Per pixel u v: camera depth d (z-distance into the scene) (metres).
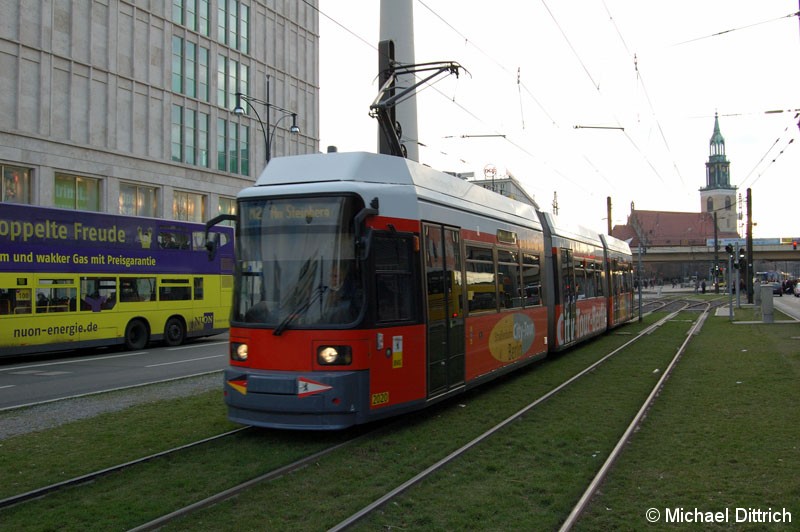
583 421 9.52
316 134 54.22
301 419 8.20
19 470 7.14
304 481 6.71
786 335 23.19
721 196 133.50
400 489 6.33
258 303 8.61
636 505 5.98
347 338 8.22
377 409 8.45
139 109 39.09
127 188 38.53
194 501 6.07
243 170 47.19
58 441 8.44
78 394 12.59
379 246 8.66
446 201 10.35
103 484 6.61
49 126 34.00
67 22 35.03
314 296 8.35
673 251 90.56
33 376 15.32
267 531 5.36
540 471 7.05
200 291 24.12
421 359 9.24
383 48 16.67
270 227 8.73
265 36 49.06
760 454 7.59
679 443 8.20
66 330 19.14
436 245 9.87
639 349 19.05
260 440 8.48
